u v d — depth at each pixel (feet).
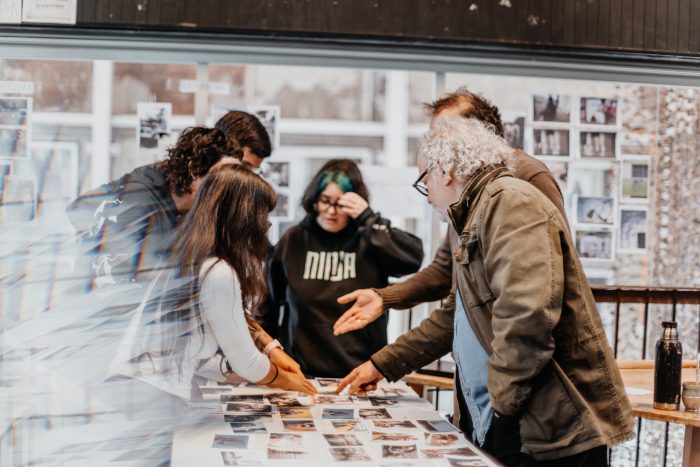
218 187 6.18
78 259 7.84
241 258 6.14
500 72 10.92
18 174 10.80
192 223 6.15
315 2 9.99
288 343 9.06
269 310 9.05
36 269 7.77
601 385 5.73
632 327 12.06
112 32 9.93
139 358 6.03
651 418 6.91
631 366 8.89
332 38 10.09
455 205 5.98
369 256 9.06
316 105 18.26
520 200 5.60
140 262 7.84
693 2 10.55
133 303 7.45
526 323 5.26
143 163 11.09
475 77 13.34
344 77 18.28
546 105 11.49
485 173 5.98
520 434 5.73
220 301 5.95
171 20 9.85
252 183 6.22
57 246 8.12
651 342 11.94
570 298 5.72
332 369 8.71
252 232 6.19
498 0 10.23
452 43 10.23
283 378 6.54
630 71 10.93
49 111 11.28
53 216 9.43
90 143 12.08
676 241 11.64
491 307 5.86
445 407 13.67
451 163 6.05
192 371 6.09
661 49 10.50
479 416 6.13
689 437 7.23
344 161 9.33
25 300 7.34
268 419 6.07
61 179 11.28
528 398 5.60
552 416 5.56
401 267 9.03
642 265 11.64
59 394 6.09
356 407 6.60
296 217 12.12
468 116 7.47
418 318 12.83
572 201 11.52
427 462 5.00
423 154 6.32
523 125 11.48
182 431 5.66
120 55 10.47
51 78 11.30
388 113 17.85
